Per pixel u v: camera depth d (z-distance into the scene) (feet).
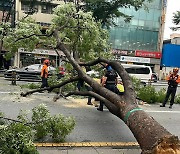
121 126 23.57
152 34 125.08
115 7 76.23
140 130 13.33
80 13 33.65
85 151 17.16
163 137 10.85
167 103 37.09
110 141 19.43
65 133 18.25
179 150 10.71
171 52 124.77
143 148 12.24
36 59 99.35
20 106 28.96
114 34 121.60
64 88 37.86
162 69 125.70
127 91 17.95
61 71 41.63
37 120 17.75
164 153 10.64
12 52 34.65
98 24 39.88
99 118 26.09
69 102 33.32
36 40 32.96
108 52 42.06
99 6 75.25
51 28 34.91
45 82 39.65
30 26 32.89
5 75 63.46
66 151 17.01
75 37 34.71
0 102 30.66
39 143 17.95
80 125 23.17
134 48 123.75
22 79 63.57
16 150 12.73
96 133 21.21
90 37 34.35
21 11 98.32
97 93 20.40
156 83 92.79
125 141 19.54
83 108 30.32
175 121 26.73
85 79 22.91
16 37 31.68
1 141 12.83
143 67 70.90
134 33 123.34
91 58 37.11
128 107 16.26
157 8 124.36
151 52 124.26
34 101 32.40
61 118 18.39
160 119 27.20
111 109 18.92
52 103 31.96
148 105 34.76
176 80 33.35
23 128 13.57
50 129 17.98
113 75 27.66
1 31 30.71
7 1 90.33
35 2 91.30
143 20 123.65
